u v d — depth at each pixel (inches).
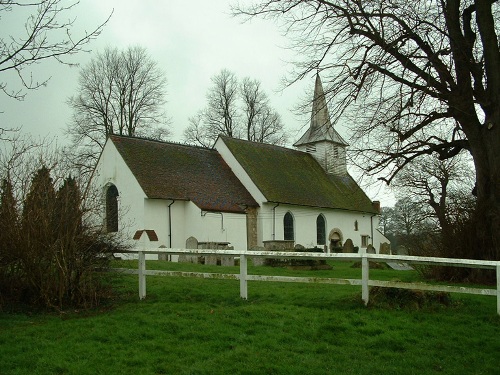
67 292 384.5
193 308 386.6
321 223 1713.8
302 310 379.9
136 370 263.1
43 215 375.2
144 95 1824.6
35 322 348.8
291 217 1581.0
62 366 264.4
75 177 406.3
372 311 377.7
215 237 1310.3
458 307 400.8
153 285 479.5
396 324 347.9
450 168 1350.9
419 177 1603.1
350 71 676.7
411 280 635.5
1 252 368.2
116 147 1282.0
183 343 307.0
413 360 291.7
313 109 709.9
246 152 1630.2
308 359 286.8
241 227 1397.6
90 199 411.5
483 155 636.1
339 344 316.2
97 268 406.6
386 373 271.0
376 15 649.0
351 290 473.1
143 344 302.0
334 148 1936.5
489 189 632.4
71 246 379.9
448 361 294.2
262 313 366.9
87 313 375.9
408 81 653.3
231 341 312.2
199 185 1378.0
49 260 376.2
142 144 1369.3
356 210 1850.4
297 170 1772.9
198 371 262.8
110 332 322.3
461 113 628.7
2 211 373.4
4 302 374.3
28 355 280.4
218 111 2101.4
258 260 898.7
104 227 415.5
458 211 657.6
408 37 643.5
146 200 1219.9
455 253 628.4
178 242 1279.5
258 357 285.6
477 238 620.1
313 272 763.4
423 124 666.2
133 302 415.5
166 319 348.2
